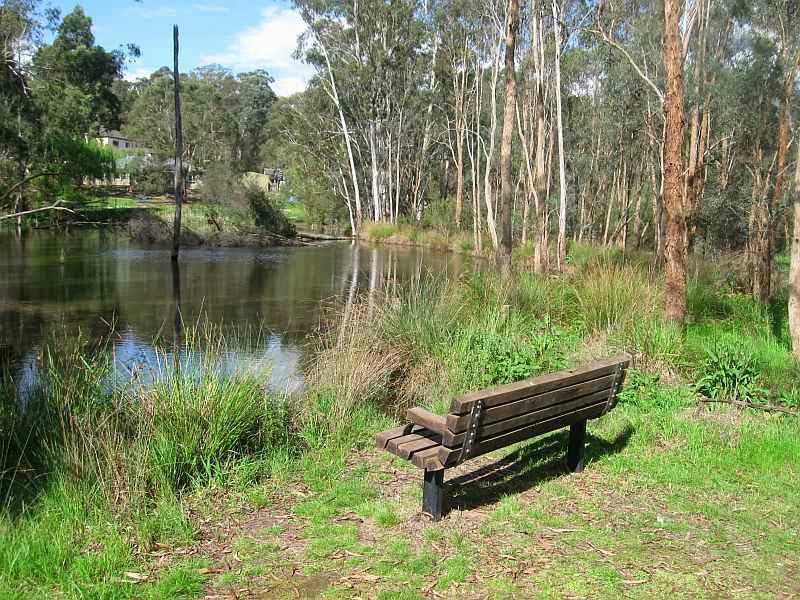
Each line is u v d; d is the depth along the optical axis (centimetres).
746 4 1413
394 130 4028
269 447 477
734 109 1501
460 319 802
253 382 516
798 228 708
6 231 2930
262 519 374
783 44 1389
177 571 310
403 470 450
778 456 457
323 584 303
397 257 2614
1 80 2038
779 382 627
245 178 3666
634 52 1952
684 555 330
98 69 4394
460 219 3478
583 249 2064
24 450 431
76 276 1766
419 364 712
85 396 484
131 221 2859
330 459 466
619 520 369
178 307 1339
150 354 888
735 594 297
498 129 3912
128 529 347
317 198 4428
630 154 2817
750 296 1227
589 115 2900
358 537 349
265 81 7269
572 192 2912
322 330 1100
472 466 454
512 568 316
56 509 362
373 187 3922
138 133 4706
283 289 1630
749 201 1688
